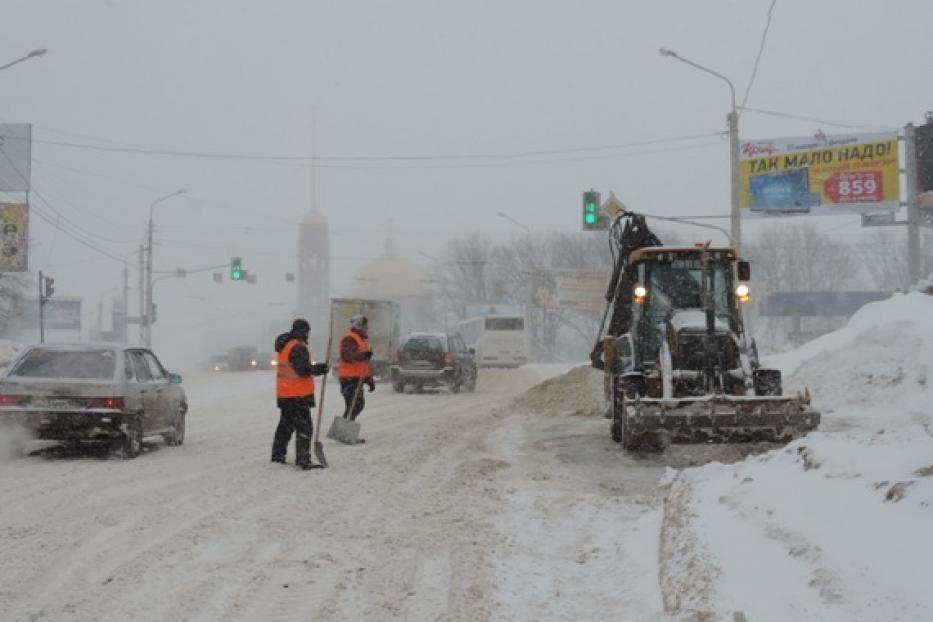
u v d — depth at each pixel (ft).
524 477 35.86
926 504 16.99
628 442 41.09
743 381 40.55
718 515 21.84
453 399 85.76
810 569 15.92
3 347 117.29
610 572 22.22
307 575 21.59
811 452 24.95
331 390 104.99
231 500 30.40
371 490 32.65
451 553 23.82
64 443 45.96
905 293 72.38
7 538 24.53
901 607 13.11
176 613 18.57
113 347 41.93
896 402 52.95
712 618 15.58
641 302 45.39
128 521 26.86
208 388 111.45
